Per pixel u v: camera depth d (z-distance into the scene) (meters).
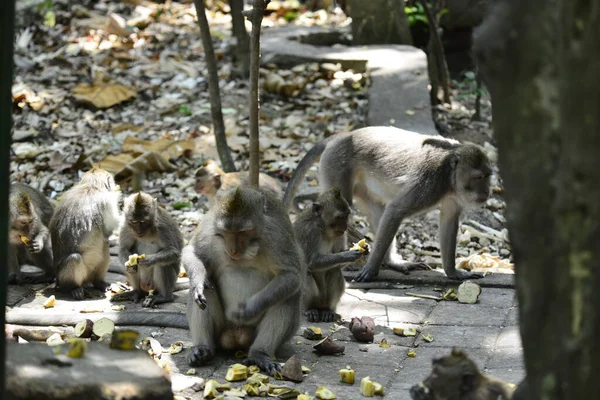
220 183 15.66
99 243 12.62
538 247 4.94
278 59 23.83
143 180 18.44
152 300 12.16
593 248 4.69
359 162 14.33
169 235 12.20
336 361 10.25
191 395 9.32
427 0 24.66
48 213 13.96
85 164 18.89
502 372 9.72
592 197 4.66
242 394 9.14
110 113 21.73
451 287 13.11
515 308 11.97
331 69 23.42
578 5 4.59
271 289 9.91
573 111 4.64
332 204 11.50
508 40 4.89
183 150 19.41
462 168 13.08
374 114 20.03
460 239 16.41
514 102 4.94
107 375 7.71
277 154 19.61
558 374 4.92
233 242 9.70
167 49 25.70
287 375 9.65
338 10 29.80
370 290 13.02
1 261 6.30
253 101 13.91
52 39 25.72
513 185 5.03
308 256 11.43
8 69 6.15
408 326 11.38
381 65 22.47
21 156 19.16
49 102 21.97
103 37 26.16
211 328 10.38
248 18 13.71
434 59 22.77
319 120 21.22
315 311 11.71
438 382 7.33
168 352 10.49
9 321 11.20
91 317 11.29
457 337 10.93
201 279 10.06
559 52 4.71
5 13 6.05
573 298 4.80
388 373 9.89
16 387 7.24
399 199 13.45
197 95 22.69
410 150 13.80
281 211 10.22
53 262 12.96
